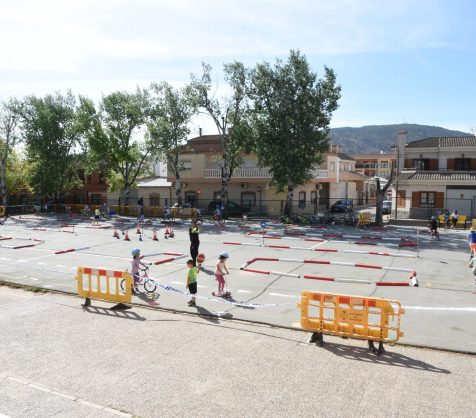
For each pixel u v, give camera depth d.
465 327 11.20
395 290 14.91
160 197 49.50
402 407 7.38
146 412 7.33
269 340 10.51
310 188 48.75
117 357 9.53
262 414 7.21
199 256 17.20
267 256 21.23
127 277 12.86
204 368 8.95
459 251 22.55
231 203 43.31
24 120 47.16
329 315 12.07
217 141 49.28
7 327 11.51
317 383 8.27
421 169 41.59
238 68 37.69
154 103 43.12
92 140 44.34
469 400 7.59
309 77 35.34
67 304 13.62
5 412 7.35
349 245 24.67
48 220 41.16
